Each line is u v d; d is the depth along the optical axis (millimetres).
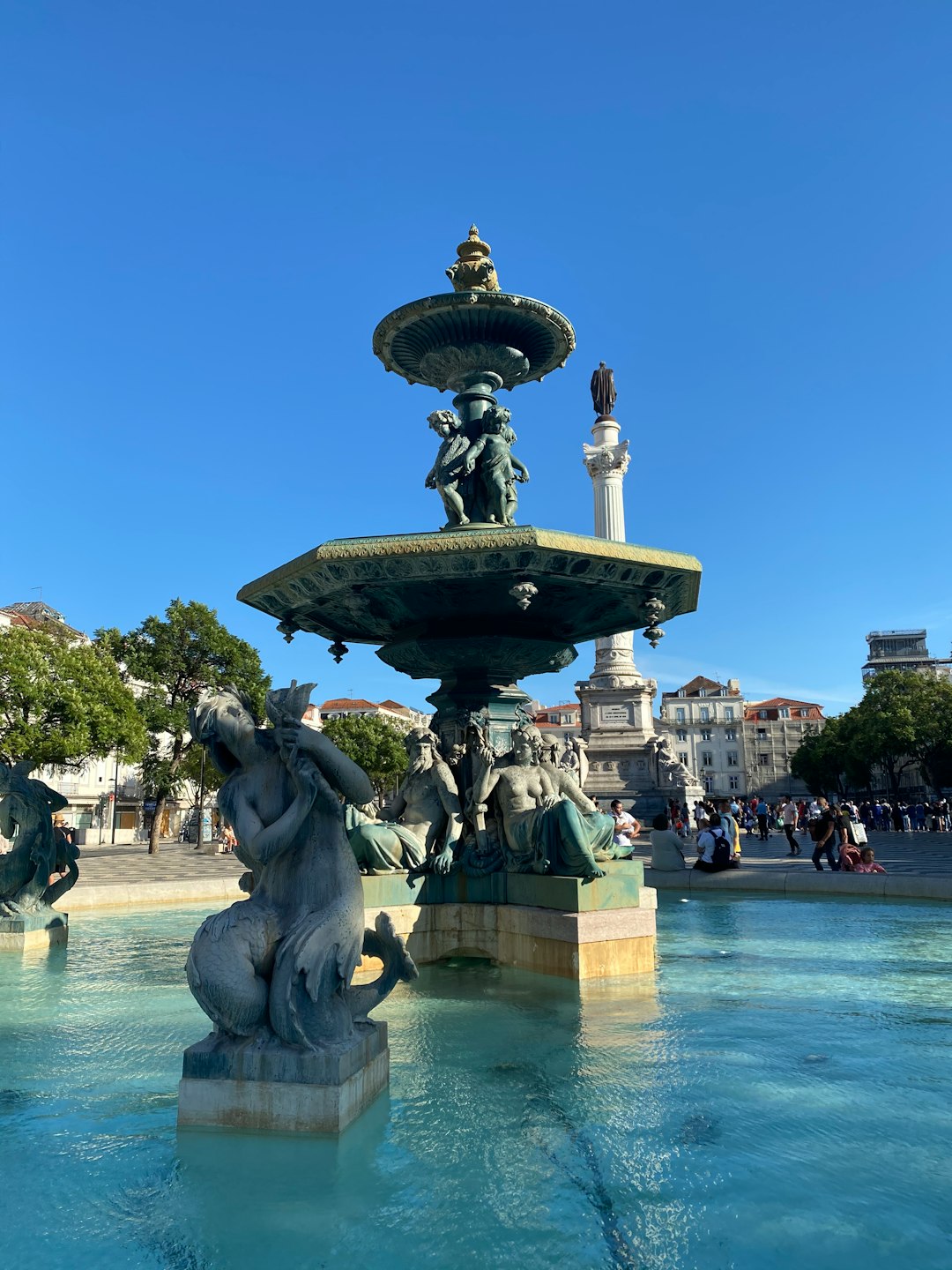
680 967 5512
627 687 33844
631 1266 1947
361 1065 2861
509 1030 3967
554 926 5168
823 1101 2996
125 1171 2439
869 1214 2184
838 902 9305
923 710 47656
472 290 6082
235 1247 2051
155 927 8391
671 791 32062
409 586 5422
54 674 23844
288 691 3045
